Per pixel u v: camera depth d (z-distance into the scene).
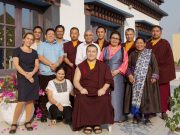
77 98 5.48
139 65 6.07
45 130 5.58
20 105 5.42
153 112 5.97
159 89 6.44
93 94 5.43
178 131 5.55
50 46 6.18
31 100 5.47
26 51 5.43
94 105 5.44
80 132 5.49
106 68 5.58
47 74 6.11
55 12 8.02
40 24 7.93
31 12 7.66
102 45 6.48
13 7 7.12
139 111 6.04
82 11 9.27
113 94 6.09
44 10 7.98
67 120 6.04
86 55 5.80
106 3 10.27
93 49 5.46
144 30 14.45
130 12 12.69
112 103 6.10
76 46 6.42
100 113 5.44
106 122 5.45
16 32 7.21
